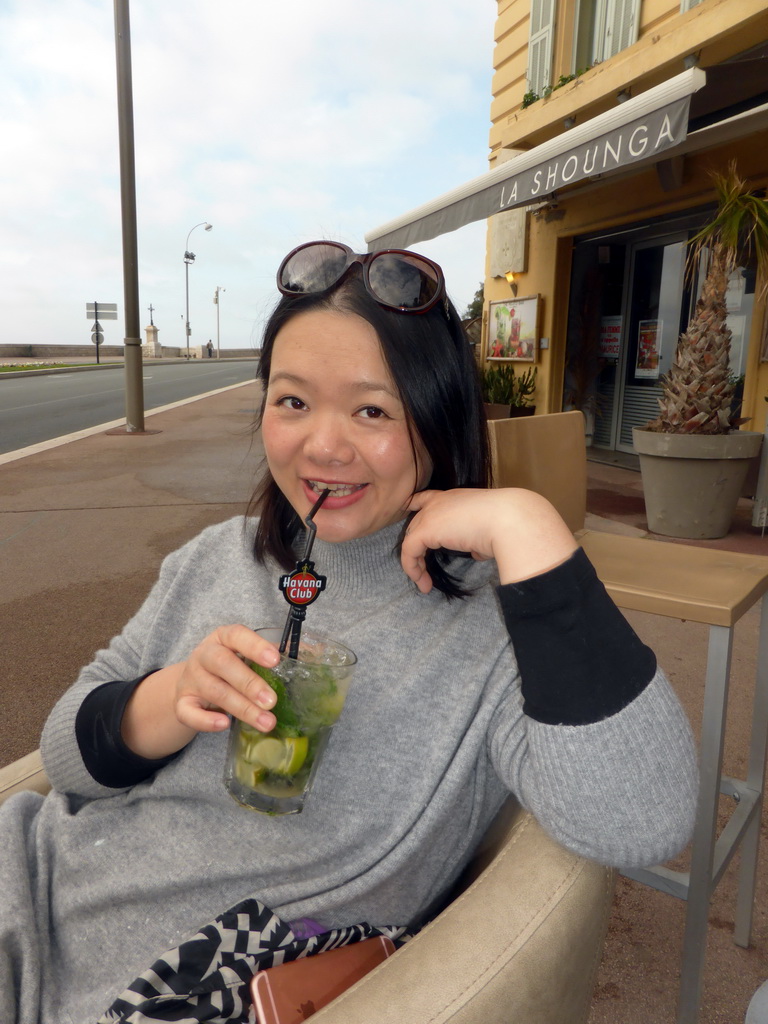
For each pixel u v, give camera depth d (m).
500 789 0.98
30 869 1.05
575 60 7.39
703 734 1.45
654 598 1.45
